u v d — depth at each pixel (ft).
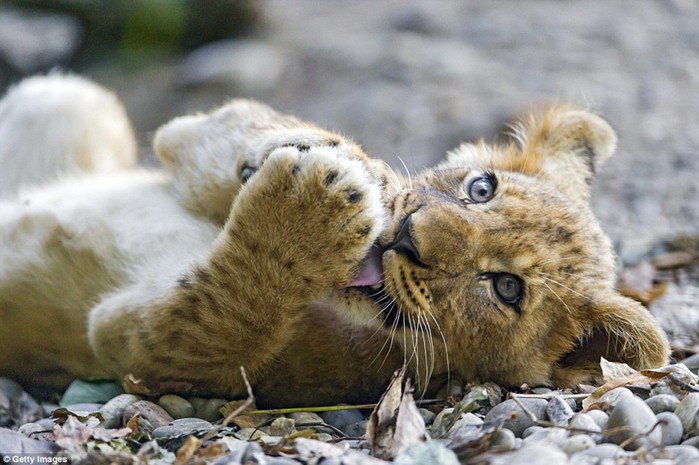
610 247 35.14
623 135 61.72
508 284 30.89
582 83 72.13
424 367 30.89
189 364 29.60
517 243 30.78
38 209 34.22
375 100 70.49
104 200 34.88
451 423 27.04
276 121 35.42
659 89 71.41
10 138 41.11
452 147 60.64
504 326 31.01
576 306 32.27
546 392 30.71
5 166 40.96
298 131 32.76
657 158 57.88
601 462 22.49
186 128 37.06
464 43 84.38
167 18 79.20
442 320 30.25
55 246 33.76
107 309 30.96
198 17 80.53
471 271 30.22
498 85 73.10
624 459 22.79
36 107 41.14
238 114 35.91
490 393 29.91
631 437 23.95
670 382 27.73
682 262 43.98
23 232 34.19
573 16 90.89
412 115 67.10
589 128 37.78
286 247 28.12
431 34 87.30
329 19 93.20
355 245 28.35
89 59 78.54
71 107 41.19
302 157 28.12
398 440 24.99
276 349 29.35
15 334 34.12
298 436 26.37
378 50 82.07
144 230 33.94
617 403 25.38
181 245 33.37
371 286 29.91
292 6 98.27
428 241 29.35
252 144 33.86
